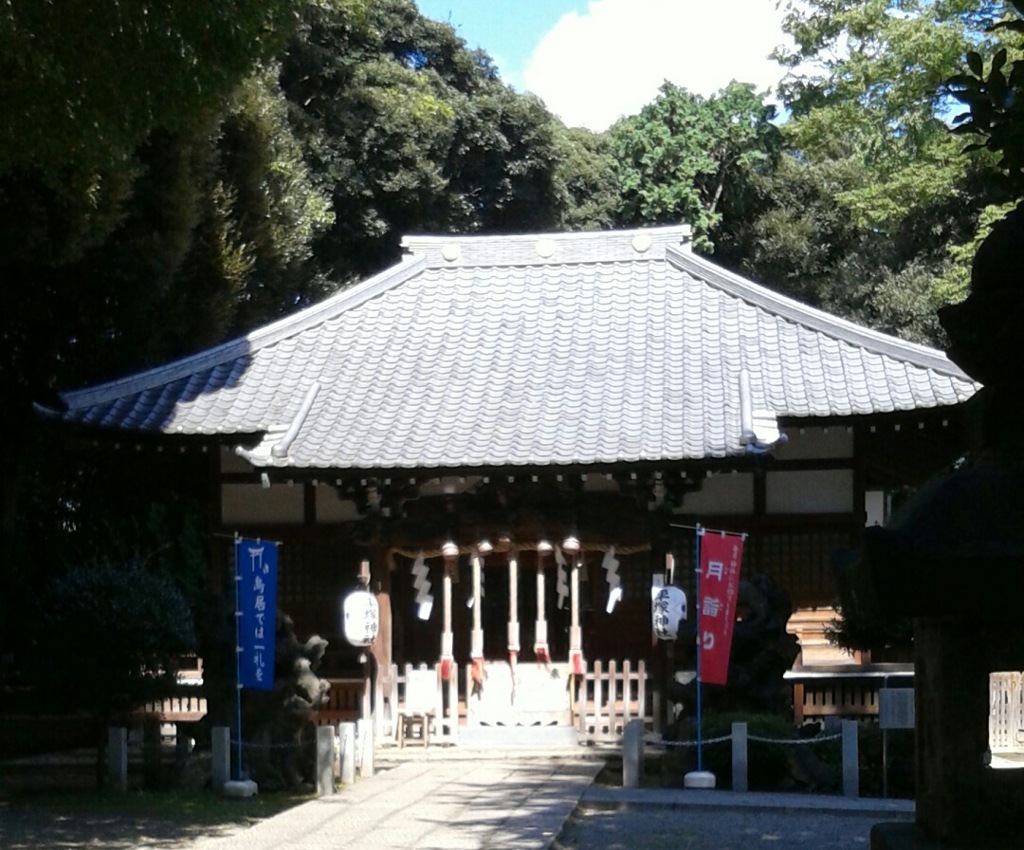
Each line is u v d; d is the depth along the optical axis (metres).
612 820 12.12
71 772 16.23
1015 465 3.87
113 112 12.30
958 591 3.72
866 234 35.00
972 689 4.20
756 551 18.56
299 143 28.81
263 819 12.16
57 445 20.44
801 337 19.17
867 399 17.59
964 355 4.11
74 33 11.62
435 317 20.50
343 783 14.09
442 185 32.03
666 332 19.58
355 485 17.62
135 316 19.95
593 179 39.50
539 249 21.30
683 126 39.28
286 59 30.11
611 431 17.30
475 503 17.53
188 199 19.33
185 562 21.83
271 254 24.25
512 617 17.66
